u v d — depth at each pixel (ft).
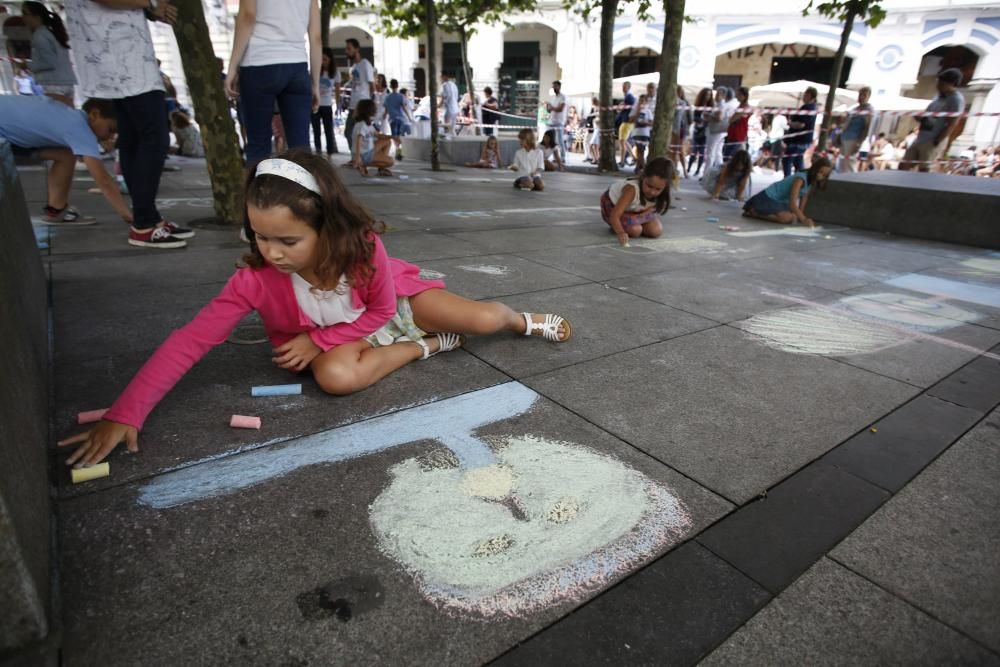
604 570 4.73
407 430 6.53
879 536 5.29
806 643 4.15
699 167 46.85
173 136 50.14
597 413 7.17
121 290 10.48
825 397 7.97
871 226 23.07
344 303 6.98
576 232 18.88
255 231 5.89
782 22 68.64
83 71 12.23
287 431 6.37
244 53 14.57
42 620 3.59
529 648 3.99
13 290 5.67
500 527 5.13
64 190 15.40
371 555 4.72
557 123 51.65
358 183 29.12
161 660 3.73
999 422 7.53
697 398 7.71
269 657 3.80
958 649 4.17
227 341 8.63
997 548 5.22
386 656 3.86
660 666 3.92
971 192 20.58
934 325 11.30
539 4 70.90
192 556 4.58
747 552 5.00
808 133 39.68
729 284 13.51
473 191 28.35
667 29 28.81
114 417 5.77
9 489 3.58
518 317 9.05
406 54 76.07
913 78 67.15
